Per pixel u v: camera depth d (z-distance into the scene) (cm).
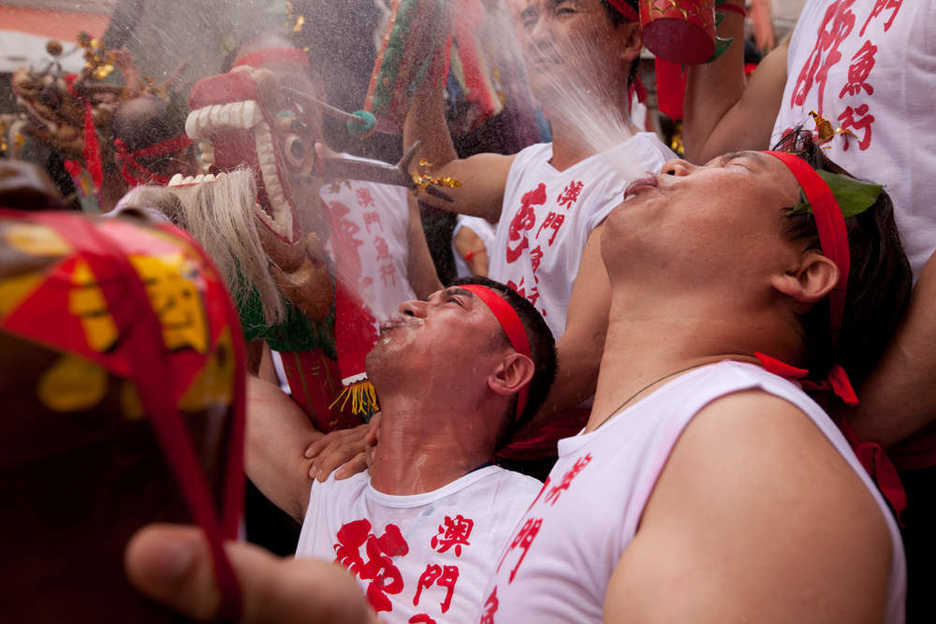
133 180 147
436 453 146
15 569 35
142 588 36
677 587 73
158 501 38
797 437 80
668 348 104
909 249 131
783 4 287
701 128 196
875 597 71
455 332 150
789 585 70
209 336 41
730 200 107
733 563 72
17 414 34
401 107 171
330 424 179
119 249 39
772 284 106
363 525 142
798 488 75
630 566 78
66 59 146
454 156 195
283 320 155
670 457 86
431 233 246
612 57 172
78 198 147
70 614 36
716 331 104
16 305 35
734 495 76
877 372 121
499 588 98
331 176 162
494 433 153
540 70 172
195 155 148
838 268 110
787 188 109
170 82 147
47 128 143
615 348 109
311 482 161
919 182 130
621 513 86
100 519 36
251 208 137
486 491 141
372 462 152
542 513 99
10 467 35
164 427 37
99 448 36
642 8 156
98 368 36
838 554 71
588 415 170
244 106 136
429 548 135
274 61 145
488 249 293
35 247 37
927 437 128
